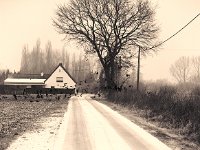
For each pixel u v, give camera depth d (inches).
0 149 579.2
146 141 681.6
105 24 2383.1
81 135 732.7
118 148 601.3
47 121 995.9
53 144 629.0
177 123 900.0
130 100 1606.8
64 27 2438.5
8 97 2456.9
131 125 924.0
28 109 1456.7
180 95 1160.8
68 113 1234.0
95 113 1242.6
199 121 812.6
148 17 2374.5
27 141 660.1
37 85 4045.3
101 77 2812.5
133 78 3614.7
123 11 2363.4
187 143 688.4
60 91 3149.6
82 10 2402.8
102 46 2396.7
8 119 1056.8
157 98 1279.5
